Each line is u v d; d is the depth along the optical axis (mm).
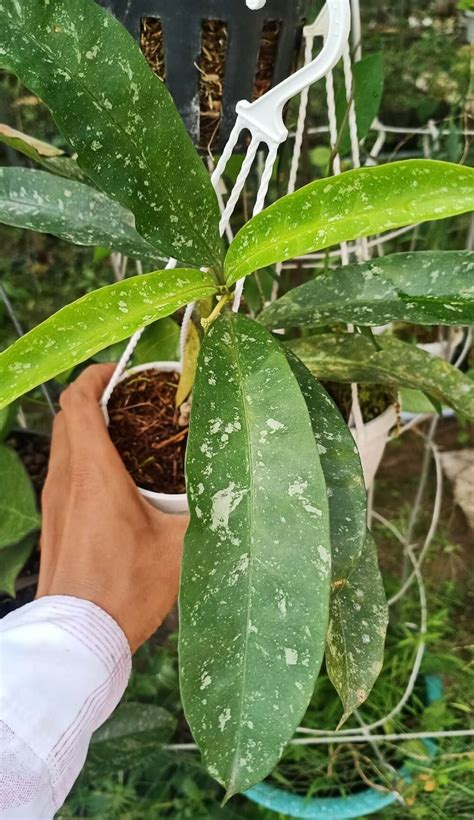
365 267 377
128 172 309
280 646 269
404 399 647
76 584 396
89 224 427
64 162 478
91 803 703
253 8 317
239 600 274
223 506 282
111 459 437
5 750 322
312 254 707
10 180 429
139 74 290
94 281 942
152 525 439
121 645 390
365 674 370
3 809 317
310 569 272
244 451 288
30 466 723
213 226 335
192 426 292
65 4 278
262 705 267
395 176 275
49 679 347
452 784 704
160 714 642
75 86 288
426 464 727
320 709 748
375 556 391
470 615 838
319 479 278
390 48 768
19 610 397
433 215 273
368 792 666
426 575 874
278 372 302
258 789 671
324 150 745
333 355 463
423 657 782
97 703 368
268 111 317
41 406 845
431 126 688
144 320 307
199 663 270
